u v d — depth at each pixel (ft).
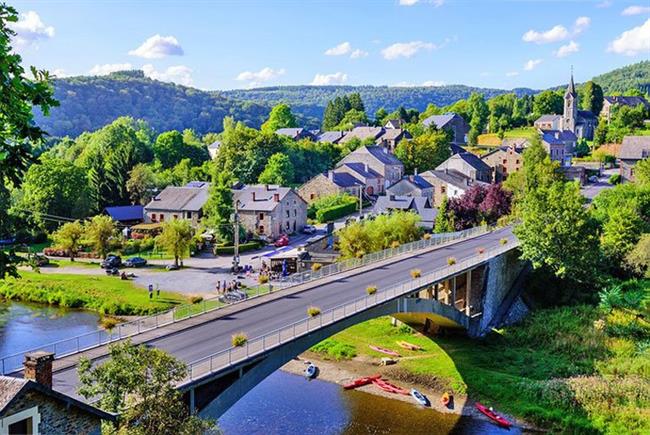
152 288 263.70
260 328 144.25
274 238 376.07
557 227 241.96
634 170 379.14
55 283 279.90
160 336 138.00
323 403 178.50
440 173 477.77
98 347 129.70
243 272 298.15
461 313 211.61
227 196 358.64
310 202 471.21
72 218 404.77
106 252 328.29
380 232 278.26
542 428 165.37
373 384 192.54
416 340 223.51
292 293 182.39
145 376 87.30
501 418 169.17
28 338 214.90
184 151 598.75
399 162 554.46
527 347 215.92
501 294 246.47
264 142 526.16
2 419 68.59
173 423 85.97
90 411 78.95
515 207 353.31
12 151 52.42
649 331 214.90
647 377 183.52
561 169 455.22
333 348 219.00
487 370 196.54
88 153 524.11
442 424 167.02
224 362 115.96
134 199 459.32
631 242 261.85
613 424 161.48
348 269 220.23
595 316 227.40
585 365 195.93
